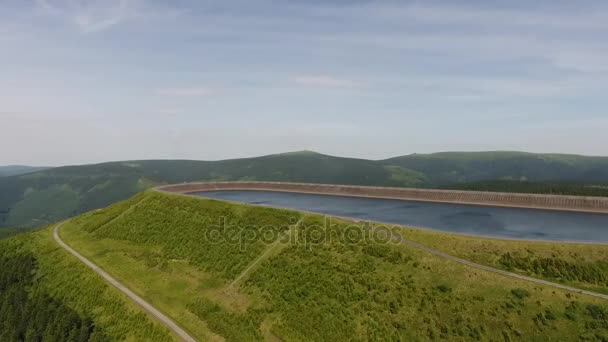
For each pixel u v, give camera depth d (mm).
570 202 82500
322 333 48562
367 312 49219
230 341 51469
